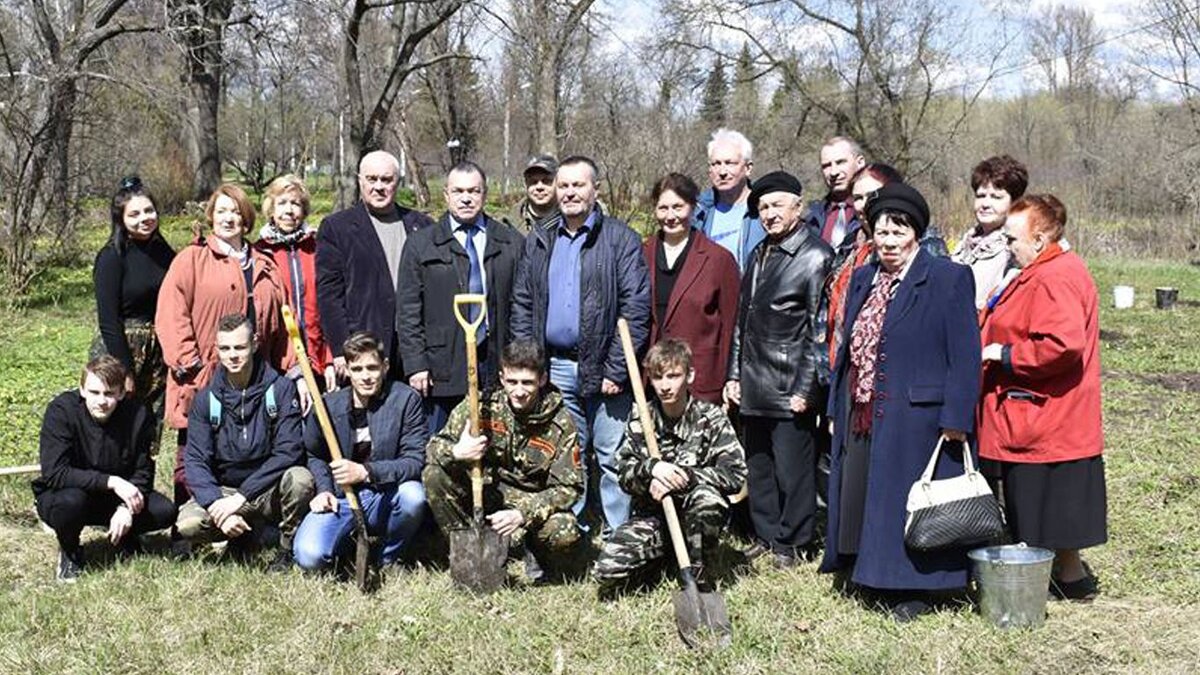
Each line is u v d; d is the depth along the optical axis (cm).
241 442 559
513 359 521
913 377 487
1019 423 495
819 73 2839
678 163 2253
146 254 608
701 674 449
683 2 2553
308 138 4516
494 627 491
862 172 564
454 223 573
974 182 538
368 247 591
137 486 561
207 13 2059
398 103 3500
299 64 2031
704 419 528
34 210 1731
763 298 571
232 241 597
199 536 572
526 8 2130
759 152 2970
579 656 468
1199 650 463
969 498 475
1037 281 487
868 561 493
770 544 589
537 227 591
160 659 460
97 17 1955
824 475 610
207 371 587
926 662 453
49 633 484
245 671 451
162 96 2078
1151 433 882
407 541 566
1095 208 2962
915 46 2725
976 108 3950
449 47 3039
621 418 577
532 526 535
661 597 523
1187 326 1598
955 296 479
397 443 557
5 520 645
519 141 3756
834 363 526
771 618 498
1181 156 2786
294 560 560
